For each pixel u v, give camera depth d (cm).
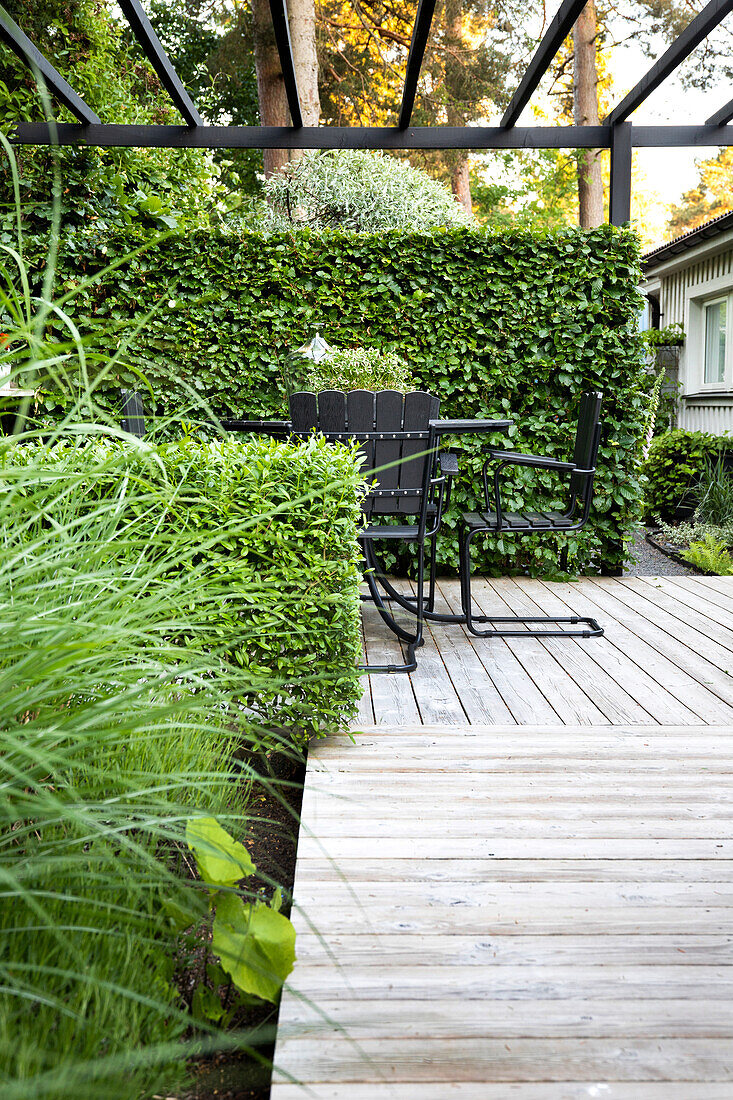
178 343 522
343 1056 133
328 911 174
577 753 261
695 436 800
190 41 1423
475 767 250
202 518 240
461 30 1024
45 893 107
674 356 1091
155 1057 116
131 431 296
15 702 120
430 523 415
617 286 524
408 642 383
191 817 128
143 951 138
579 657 368
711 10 398
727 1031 139
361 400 347
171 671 143
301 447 256
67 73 731
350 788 235
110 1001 123
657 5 795
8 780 123
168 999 136
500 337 526
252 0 866
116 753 152
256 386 529
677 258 1016
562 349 525
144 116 811
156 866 124
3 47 475
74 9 744
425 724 288
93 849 137
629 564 632
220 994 153
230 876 143
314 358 473
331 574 249
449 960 158
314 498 247
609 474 530
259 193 1283
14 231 508
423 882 185
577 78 1068
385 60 1222
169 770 170
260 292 525
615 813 219
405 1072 129
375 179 796
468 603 407
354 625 252
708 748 265
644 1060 132
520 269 521
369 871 190
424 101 1182
